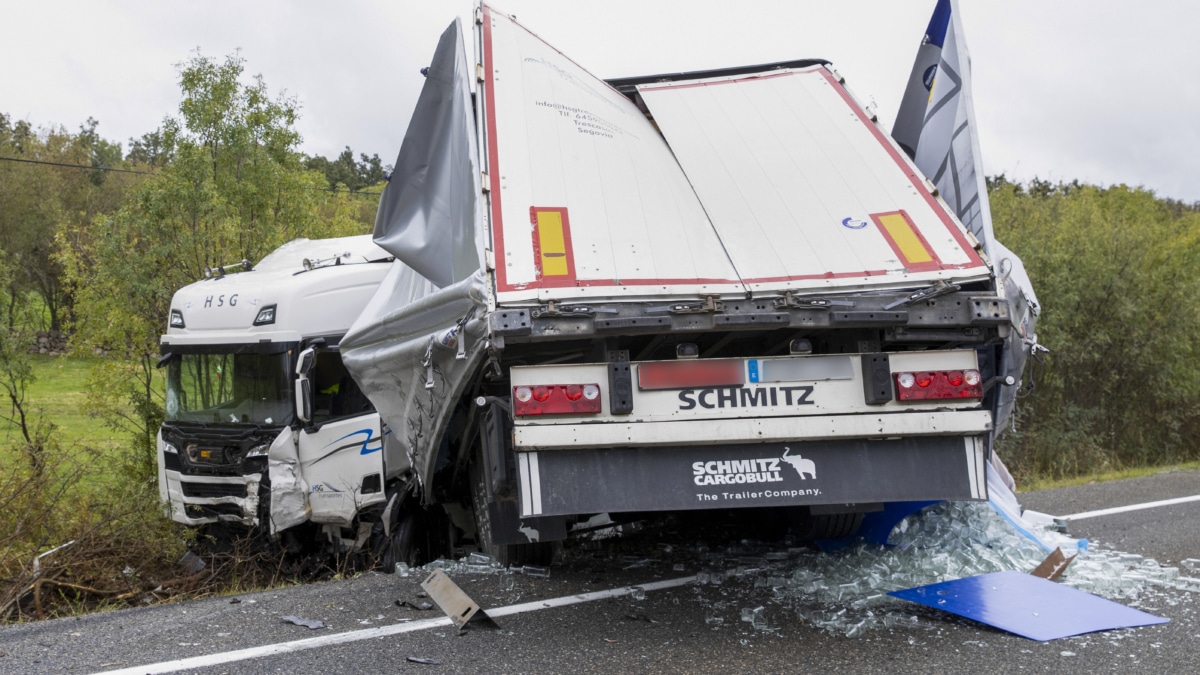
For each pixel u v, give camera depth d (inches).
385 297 258.2
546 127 194.4
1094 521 299.6
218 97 493.0
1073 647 162.2
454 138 194.5
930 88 217.2
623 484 165.3
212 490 317.4
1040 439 508.1
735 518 262.1
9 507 305.3
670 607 192.2
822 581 206.2
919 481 171.0
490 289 163.2
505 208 175.6
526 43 212.2
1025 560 220.5
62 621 202.4
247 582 306.5
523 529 191.6
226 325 325.4
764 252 179.6
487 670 155.6
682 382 167.6
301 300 314.0
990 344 181.3
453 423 216.4
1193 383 559.5
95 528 295.7
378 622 186.5
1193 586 205.8
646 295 165.6
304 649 169.8
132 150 2509.8
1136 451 549.0
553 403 164.1
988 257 180.5
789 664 156.2
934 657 158.2
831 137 210.8
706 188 195.8
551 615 188.1
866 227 186.9
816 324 167.9
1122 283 529.7
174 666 162.6
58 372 552.7
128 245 473.1
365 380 256.7
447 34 202.5
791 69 235.3
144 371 457.1
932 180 212.7
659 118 218.5
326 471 307.1
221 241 484.7
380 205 215.6
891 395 171.9
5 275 539.2
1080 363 534.3
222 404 327.3
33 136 1795.0
